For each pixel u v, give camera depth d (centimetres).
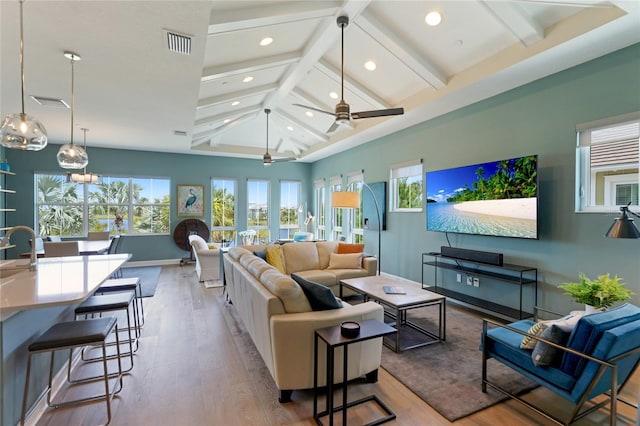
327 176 820
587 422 190
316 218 891
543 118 338
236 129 713
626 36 259
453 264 438
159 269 673
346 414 184
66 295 172
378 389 226
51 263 274
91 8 204
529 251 352
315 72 468
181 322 356
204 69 371
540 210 342
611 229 233
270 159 593
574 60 300
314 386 195
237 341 306
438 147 474
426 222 488
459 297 404
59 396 215
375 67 414
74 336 182
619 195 286
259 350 245
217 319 367
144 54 267
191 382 234
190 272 639
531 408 188
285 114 638
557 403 209
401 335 321
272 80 484
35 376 196
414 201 529
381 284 357
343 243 508
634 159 276
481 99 403
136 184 725
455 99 403
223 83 434
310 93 536
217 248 609
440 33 329
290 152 872
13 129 212
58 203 661
